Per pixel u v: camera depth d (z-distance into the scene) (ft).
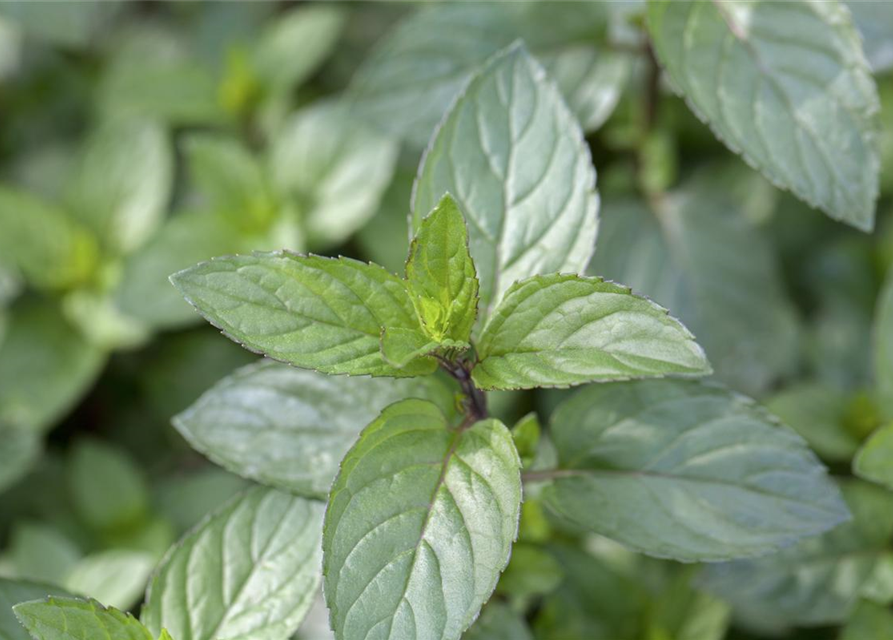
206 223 1.84
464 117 1.45
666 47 1.50
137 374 2.00
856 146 1.48
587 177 1.43
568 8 1.68
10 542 1.84
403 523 1.35
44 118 2.28
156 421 1.98
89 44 2.34
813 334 1.82
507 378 1.36
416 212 1.44
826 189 1.49
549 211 1.43
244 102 2.08
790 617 1.54
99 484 1.79
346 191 1.84
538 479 1.45
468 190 1.44
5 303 1.96
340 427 1.46
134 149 1.99
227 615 1.43
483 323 1.43
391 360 1.34
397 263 1.82
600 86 1.68
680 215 1.76
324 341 1.36
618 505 1.44
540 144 1.44
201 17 2.31
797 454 1.43
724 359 1.74
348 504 1.35
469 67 1.69
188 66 2.08
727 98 1.50
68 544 1.70
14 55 2.31
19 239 1.92
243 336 1.35
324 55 2.19
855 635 1.50
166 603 1.43
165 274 1.80
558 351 1.36
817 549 1.54
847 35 1.49
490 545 1.34
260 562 1.44
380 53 1.70
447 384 1.48
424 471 1.37
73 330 1.95
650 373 1.33
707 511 1.43
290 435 1.46
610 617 1.59
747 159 1.49
